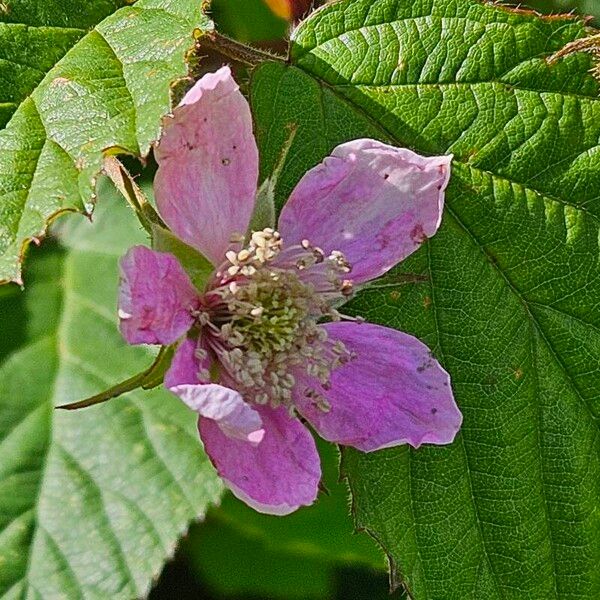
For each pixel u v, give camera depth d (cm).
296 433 16
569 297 17
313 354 17
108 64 16
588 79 17
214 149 16
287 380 17
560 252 17
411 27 17
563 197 17
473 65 17
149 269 16
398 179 16
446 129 17
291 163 17
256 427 15
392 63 17
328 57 17
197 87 16
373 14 17
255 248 16
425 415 16
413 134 17
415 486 17
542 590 17
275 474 16
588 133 17
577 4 19
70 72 16
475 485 17
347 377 17
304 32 17
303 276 17
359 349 17
